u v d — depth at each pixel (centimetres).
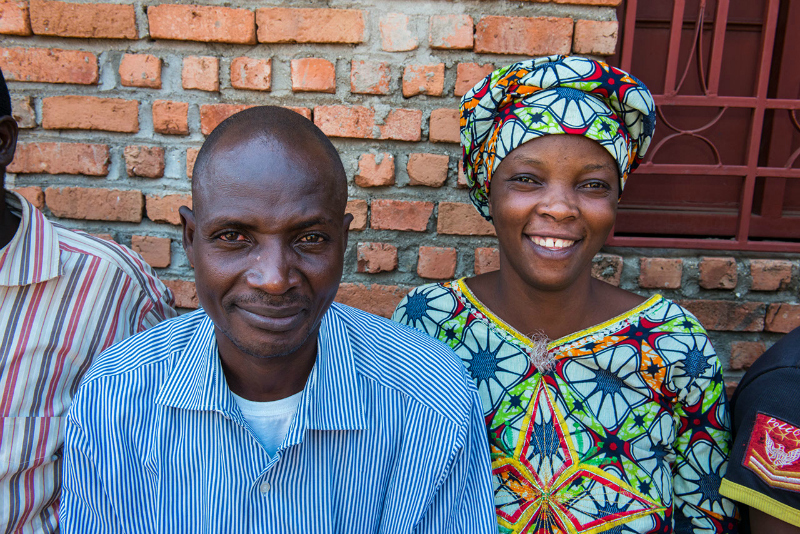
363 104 151
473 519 95
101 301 108
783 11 158
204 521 89
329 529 89
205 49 149
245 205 74
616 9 154
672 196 167
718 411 112
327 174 78
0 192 99
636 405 109
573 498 104
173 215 157
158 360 93
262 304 77
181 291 161
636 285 160
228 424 88
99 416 90
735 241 161
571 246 104
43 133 153
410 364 96
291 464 88
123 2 145
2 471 101
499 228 110
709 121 162
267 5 146
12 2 145
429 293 122
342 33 146
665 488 108
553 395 108
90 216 156
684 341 110
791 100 152
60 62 148
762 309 159
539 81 103
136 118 152
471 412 96
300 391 92
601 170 102
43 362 104
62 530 94
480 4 146
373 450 92
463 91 149
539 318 112
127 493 92
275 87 150
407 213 156
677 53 152
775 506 103
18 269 100
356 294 161
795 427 102
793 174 156
